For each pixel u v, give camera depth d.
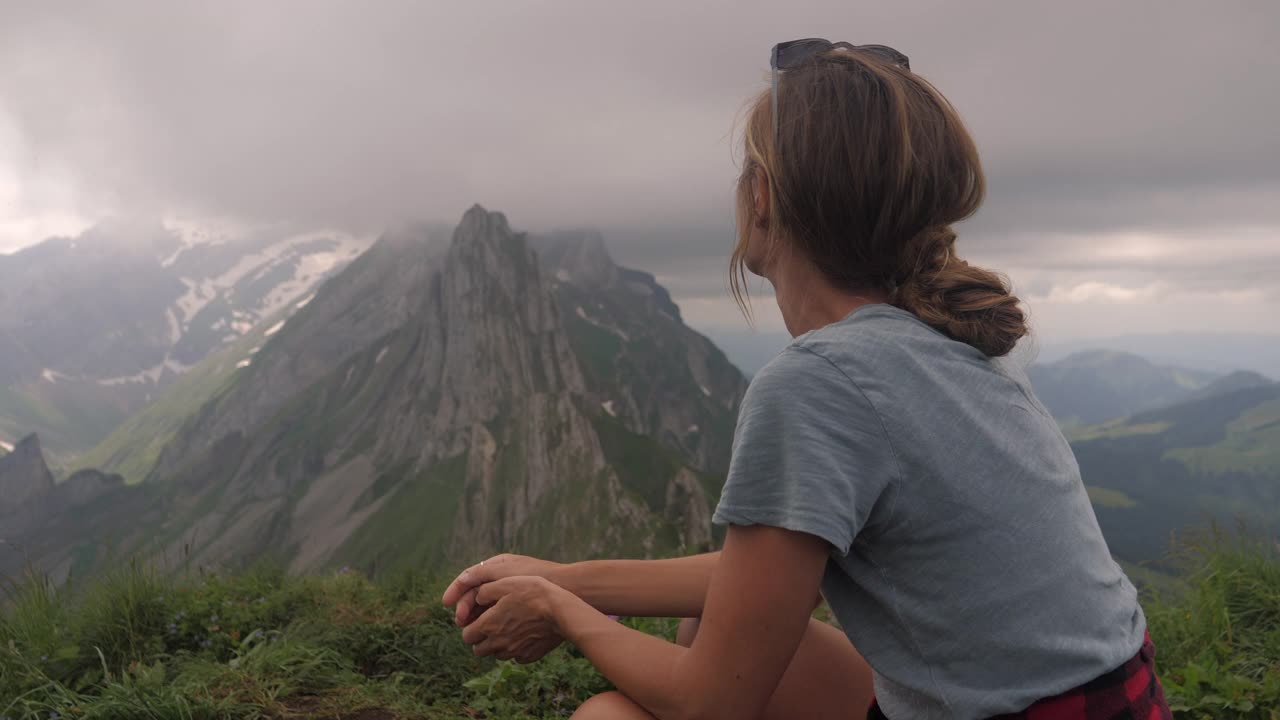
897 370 1.49
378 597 5.20
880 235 1.61
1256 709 3.56
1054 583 1.45
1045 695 1.42
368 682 3.88
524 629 2.01
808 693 2.15
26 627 4.23
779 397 1.49
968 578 1.45
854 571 1.56
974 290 1.58
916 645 1.51
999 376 1.59
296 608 4.88
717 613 1.52
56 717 3.33
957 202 1.64
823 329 1.61
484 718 3.66
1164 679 3.86
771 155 1.68
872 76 1.61
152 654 4.22
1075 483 1.61
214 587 5.03
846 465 1.43
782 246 1.77
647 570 2.26
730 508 1.50
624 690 1.70
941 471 1.43
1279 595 4.38
